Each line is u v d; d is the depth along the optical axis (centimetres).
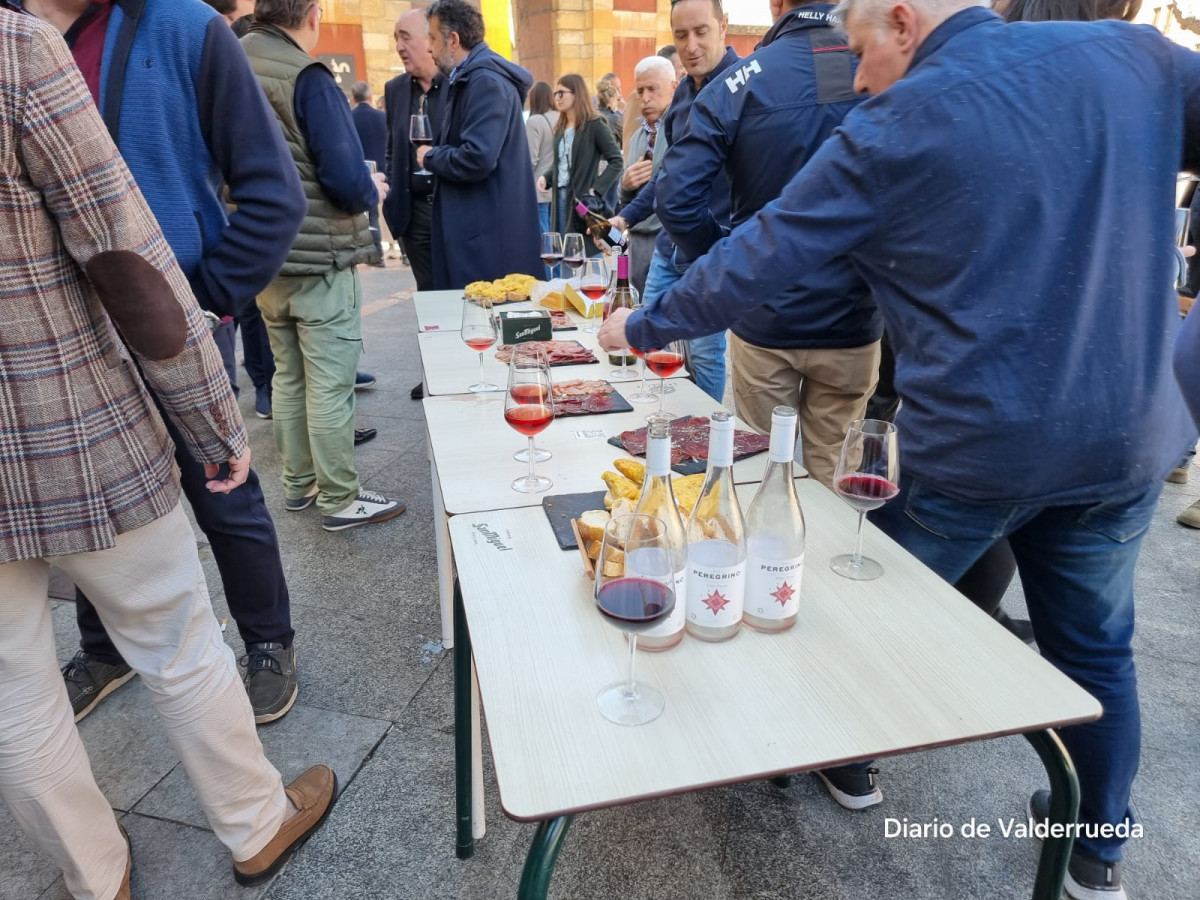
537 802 78
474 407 191
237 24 288
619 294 219
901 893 151
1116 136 109
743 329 218
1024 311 113
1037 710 91
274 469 350
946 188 112
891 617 110
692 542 104
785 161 201
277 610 198
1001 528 129
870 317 205
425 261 409
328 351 272
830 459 225
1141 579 259
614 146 519
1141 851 160
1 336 97
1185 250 285
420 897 150
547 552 125
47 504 105
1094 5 159
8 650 114
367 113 561
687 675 98
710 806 172
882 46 126
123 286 102
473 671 143
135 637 125
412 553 278
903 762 185
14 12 91
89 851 131
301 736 191
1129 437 116
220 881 154
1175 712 199
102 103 145
